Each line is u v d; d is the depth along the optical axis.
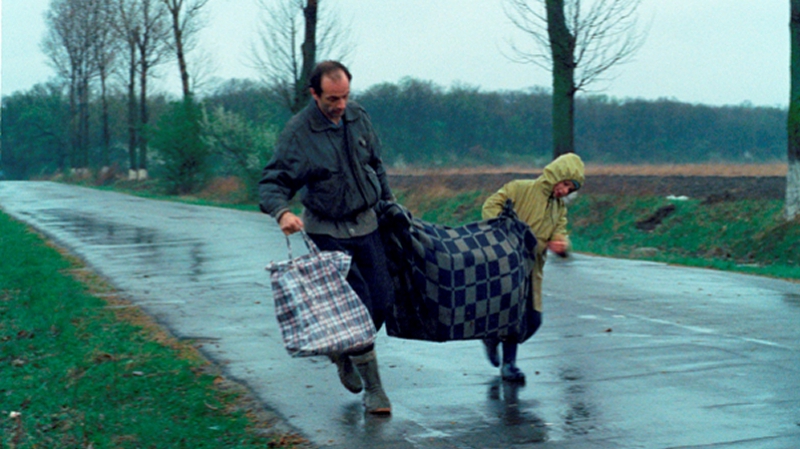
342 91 5.26
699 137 98.50
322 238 5.43
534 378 6.57
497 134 95.44
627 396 6.06
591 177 33.25
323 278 5.16
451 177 35.31
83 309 9.25
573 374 6.68
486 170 48.59
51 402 5.97
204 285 11.29
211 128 39.50
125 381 6.36
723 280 12.05
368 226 5.52
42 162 115.38
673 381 6.44
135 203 34.12
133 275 12.26
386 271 5.61
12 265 12.65
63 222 22.86
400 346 7.72
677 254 19.94
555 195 6.34
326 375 6.66
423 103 95.88
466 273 5.70
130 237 18.28
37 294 9.98
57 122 107.69
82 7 74.62
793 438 5.14
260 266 13.27
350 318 5.15
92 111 96.75
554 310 9.51
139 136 58.41
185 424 5.45
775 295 10.62
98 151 104.69
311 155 5.31
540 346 7.67
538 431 5.31
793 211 19.25
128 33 57.84
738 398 5.99
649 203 23.72
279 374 6.68
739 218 20.67
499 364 6.71
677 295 10.60
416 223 5.74
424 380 6.55
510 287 5.88
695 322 8.75
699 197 23.66
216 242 17.06
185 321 8.79
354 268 5.44
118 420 5.51
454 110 95.88
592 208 24.72
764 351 7.39
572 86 23.17
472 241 5.87
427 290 5.63
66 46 76.88
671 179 30.45
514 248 5.96
